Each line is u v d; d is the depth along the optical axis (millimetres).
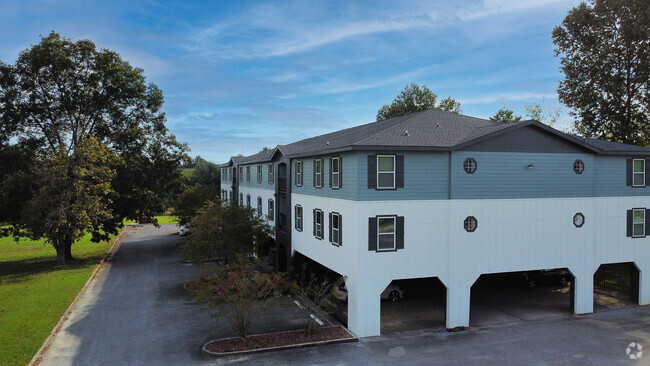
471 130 21906
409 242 18688
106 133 39125
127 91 39094
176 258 38375
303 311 21328
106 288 26703
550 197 20797
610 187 22062
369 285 18156
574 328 19234
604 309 22297
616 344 17172
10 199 34375
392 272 18469
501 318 20781
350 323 18625
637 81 33375
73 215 32281
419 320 20375
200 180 90875
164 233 57781
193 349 16422
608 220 22031
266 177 34875
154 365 14875
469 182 19453
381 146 18016
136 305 22688
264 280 17953
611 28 35125
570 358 15695
